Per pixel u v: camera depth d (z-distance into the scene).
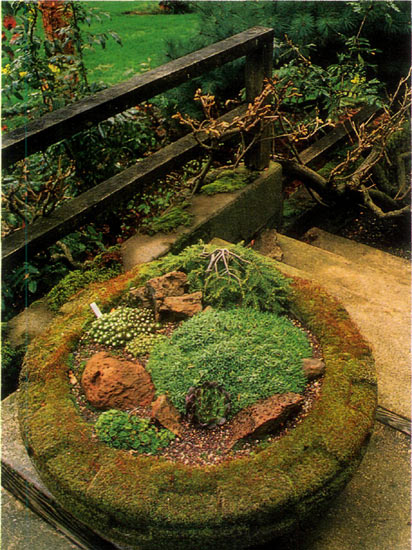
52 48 2.31
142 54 3.97
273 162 2.24
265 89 1.93
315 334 1.33
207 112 1.91
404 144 2.69
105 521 1.04
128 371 1.22
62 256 1.91
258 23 2.57
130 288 1.46
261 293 1.42
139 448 1.10
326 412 1.14
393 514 1.19
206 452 1.10
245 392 1.17
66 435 1.11
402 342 1.61
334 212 2.68
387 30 2.60
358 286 1.88
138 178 1.87
